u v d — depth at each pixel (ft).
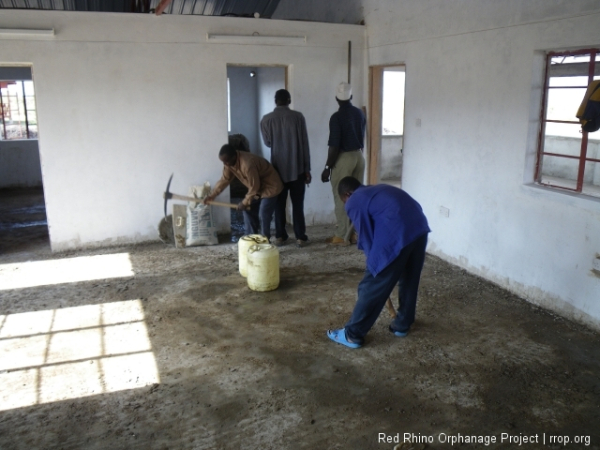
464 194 17.52
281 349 12.59
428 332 13.42
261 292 15.99
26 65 18.61
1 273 17.81
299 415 10.08
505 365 11.82
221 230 22.38
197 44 20.31
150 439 9.41
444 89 17.97
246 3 27.91
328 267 18.24
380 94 23.13
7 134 34.78
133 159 20.42
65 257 19.52
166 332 13.50
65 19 18.57
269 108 32.42
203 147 21.24
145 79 19.94
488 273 16.80
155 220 21.22
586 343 12.75
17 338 13.16
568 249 13.76
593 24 12.37
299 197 20.35
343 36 22.40
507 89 15.21
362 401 10.52
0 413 10.13
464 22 16.69
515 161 15.21
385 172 35.94
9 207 28.19
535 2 13.96
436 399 10.57
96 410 10.23
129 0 25.70
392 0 20.49
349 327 12.49
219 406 10.36
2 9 17.84
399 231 11.45
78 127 19.51
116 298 15.66
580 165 13.66
